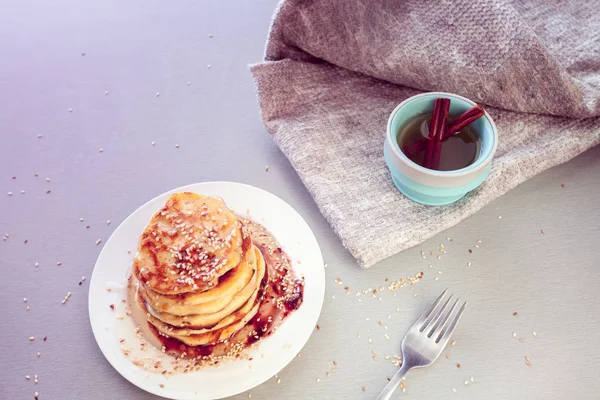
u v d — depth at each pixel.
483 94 0.70
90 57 0.79
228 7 0.84
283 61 0.73
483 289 0.62
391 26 0.71
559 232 0.65
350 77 0.75
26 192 0.68
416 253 0.64
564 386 0.57
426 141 0.64
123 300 0.59
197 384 0.55
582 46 0.73
